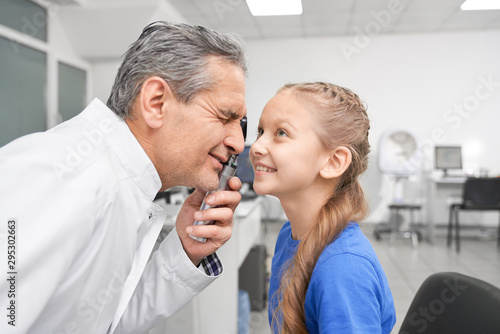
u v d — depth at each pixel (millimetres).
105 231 610
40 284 488
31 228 486
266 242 4016
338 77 5504
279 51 5590
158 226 762
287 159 606
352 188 663
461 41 5246
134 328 800
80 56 4504
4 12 3555
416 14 4637
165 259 782
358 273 527
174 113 638
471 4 4320
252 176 2752
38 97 4023
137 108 652
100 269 634
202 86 625
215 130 661
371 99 5438
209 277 776
